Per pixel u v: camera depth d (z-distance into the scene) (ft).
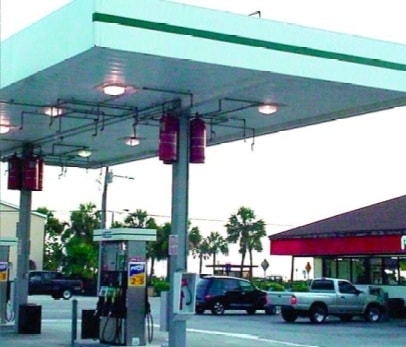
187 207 55.42
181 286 53.67
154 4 43.75
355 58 49.93
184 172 55.57
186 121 56.24
